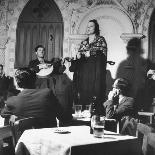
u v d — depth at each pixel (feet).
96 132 8.02
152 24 26.40
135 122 12.01
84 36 26.89
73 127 9.95
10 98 11.42
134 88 25.93
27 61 27.76
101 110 20.58
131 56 26.25
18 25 28.07
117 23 26.71
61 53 27.25
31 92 11.37
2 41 27.99
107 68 26.43
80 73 26.58
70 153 6.92
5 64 27.89
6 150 8.86
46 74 26.86
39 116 11.06
